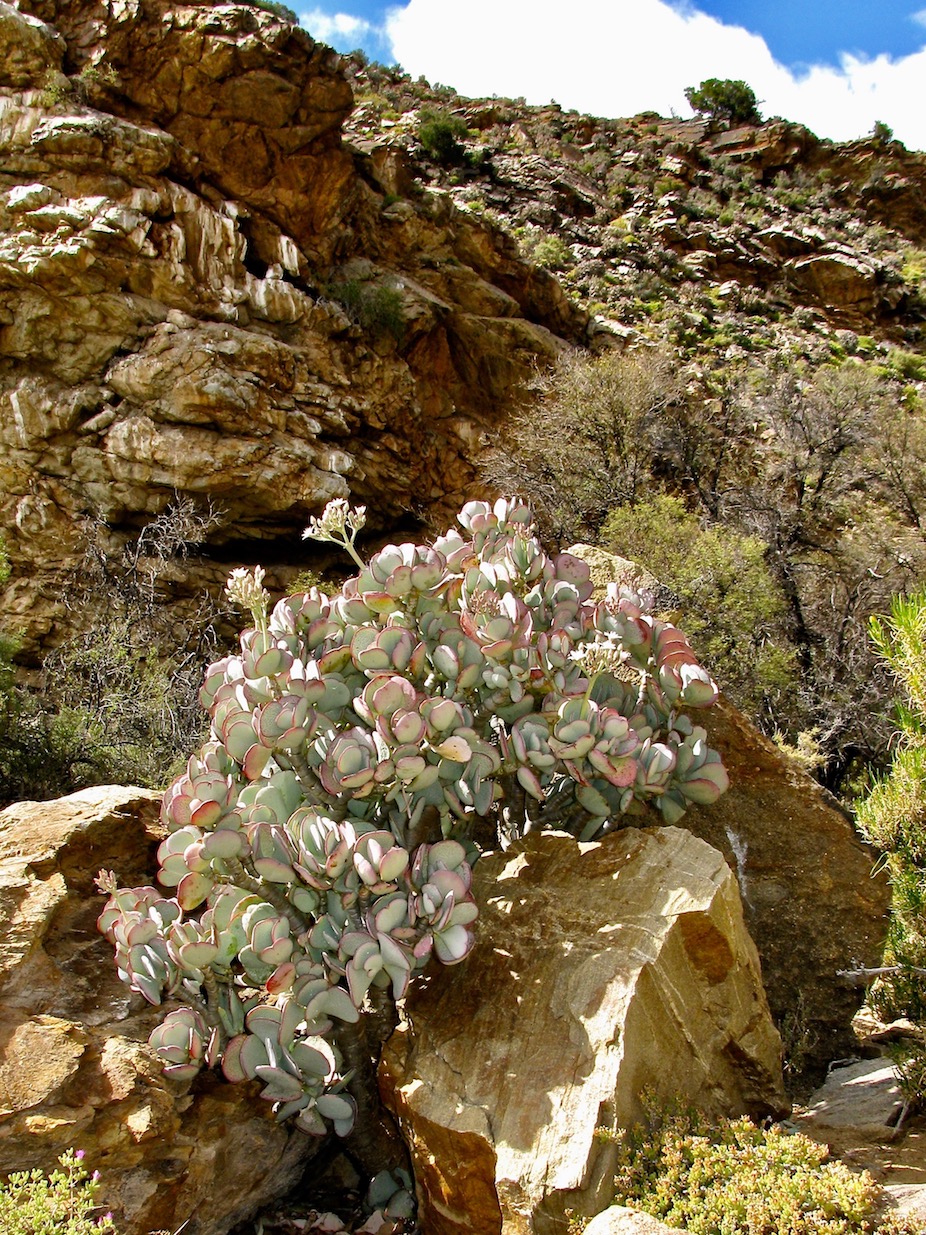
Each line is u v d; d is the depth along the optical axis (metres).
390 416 16.41
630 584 4.41
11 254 12.95
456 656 3.60
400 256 20.05
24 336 13.07
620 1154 2.61
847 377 16.27
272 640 3.60
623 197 36.06
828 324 31.84
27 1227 2.31
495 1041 2.98
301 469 13.63
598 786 3.71
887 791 3.52
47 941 3.39
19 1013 3.05
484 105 40.34
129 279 13.61
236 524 13.57
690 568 10.30
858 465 16.08
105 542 12.94
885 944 3.80
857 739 10.02
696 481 15.35
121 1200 2.80
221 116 15.24
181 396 13.09
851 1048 3.94
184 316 13.80
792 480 15.35
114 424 13.02
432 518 16.88
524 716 3.73
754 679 9.89
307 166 16.11
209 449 13.02
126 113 14.98
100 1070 2.93
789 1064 3.80
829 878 4.12
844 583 12.89
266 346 14.16
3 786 7.02
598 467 14.80
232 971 3.28
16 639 8.59
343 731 3.71
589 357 19.98
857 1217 2.30
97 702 8.70
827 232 38.75
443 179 31.22
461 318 18.73
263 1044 2.97
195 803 3.14
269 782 3.44
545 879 3.43
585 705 3.41
